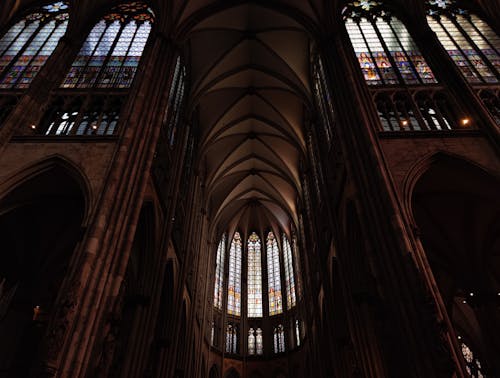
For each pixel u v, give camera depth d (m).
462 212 17.92
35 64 19.28
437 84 17.52
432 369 9.12
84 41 20.39
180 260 22.02
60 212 17.94
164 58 18.89
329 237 19.84
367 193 13.26
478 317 17.62
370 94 16.83
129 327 14.73
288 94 27.80
